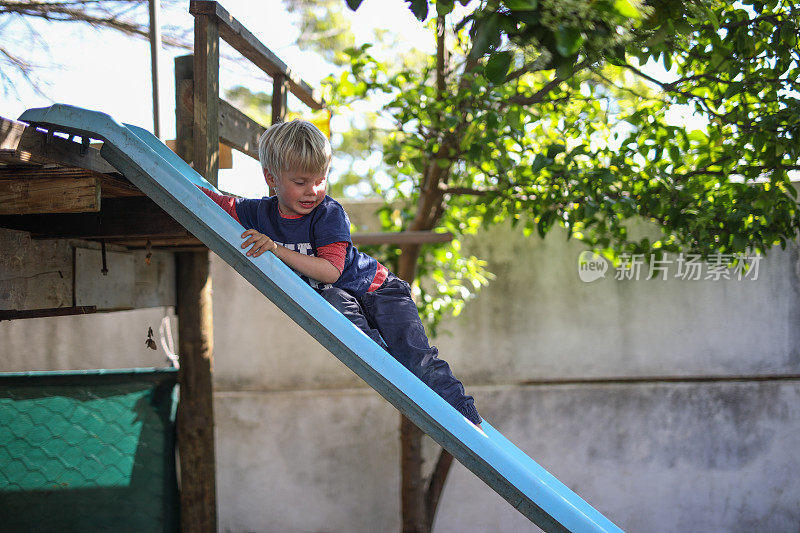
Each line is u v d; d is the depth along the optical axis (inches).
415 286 185.9
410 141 153.3
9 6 109.3
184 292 170.1
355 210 223.5
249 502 221.1
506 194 152.2
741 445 218.7
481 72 132.6
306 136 75.4
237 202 82.1
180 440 171.8
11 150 75.2
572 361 221.8
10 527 167.6
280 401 222.1
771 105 127.0
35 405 171.3
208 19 100.2
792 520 217.6
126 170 77.8
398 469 219.6
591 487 217.9
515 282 223.3
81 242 110.2
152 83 115.8
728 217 128.6
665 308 221.9
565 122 145.3
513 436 219.0
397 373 69.1
